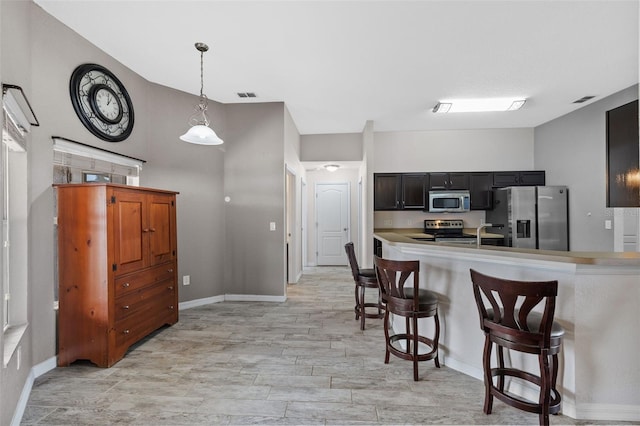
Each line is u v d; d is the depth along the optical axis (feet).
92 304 8.47
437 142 19.53
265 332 10.92
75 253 8.50
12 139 6.68
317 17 8.20
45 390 7.37
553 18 8.19
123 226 9.02
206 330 11.09
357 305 12.26
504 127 18.71
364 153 18.01
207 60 10.65
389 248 11.89
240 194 14.73
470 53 10.00
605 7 7.73
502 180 18.47
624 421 6.23
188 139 9.54
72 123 9.16
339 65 10.87
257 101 14.44
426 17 8.18
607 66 10.82
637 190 12.38
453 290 8.47
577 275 6.32
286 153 15.12
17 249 7.50
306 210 24.58
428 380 7.79
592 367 6.32
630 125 12.67
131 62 10.93
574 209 15.67
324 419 6.34
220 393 7.23
